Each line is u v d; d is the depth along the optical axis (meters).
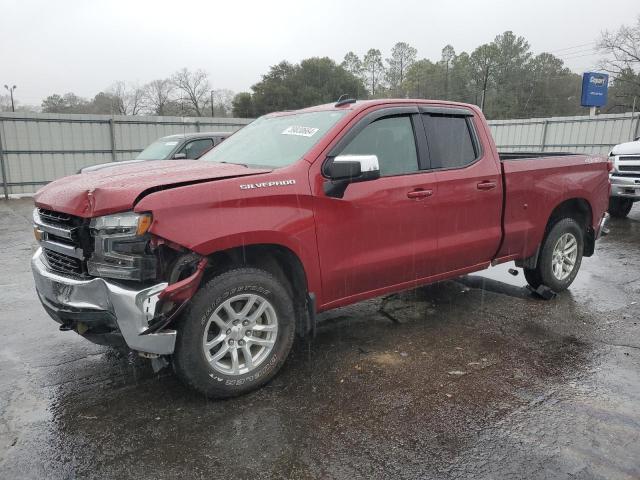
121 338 3.02
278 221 3.21
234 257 3.28
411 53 73.44
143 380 3.52
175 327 3.02
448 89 61.53
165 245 2.88
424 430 2.89
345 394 3.30
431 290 5.56
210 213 2.97
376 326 4.50
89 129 17.72
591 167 5.35
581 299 5.25
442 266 4.25
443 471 2.54
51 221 3.29
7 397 3.29
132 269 2.85
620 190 10.15
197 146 10.53
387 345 4.08
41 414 3.09
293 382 3.46
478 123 4.49
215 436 2.84
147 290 2.81
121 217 2.85
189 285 2.91
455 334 4.31
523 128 23.80
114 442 2.80
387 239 3.81
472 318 4.69
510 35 62.47
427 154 4.06
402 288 4.09
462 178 4.20
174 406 3.17
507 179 4.53
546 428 2.90
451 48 71.44
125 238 2.84
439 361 3.78
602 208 5.54
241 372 3.24
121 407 3.16
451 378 3.51
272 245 3.27
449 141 4.26
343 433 2.86
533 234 4.86
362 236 3.66
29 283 6.06
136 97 61.38
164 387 3.41
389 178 3.79
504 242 4.62
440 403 3.18
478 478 2.48
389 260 3.83
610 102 42.41
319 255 3.46
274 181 3.24
